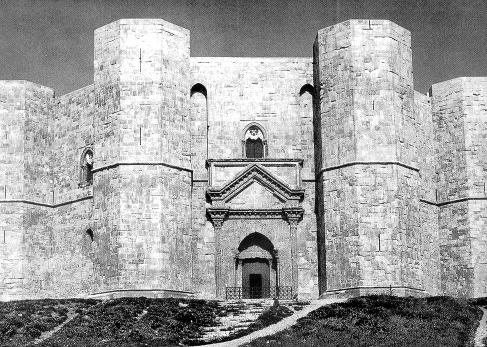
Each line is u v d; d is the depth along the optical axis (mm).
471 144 84938
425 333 58938
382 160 76500
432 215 85188
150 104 77188
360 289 74250
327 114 79000
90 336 61188
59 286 82750
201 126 82500
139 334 61125
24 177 83562
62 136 85438
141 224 75438
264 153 82062
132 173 76250
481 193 84188
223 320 65750
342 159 77188
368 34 78438
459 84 86000
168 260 75500
